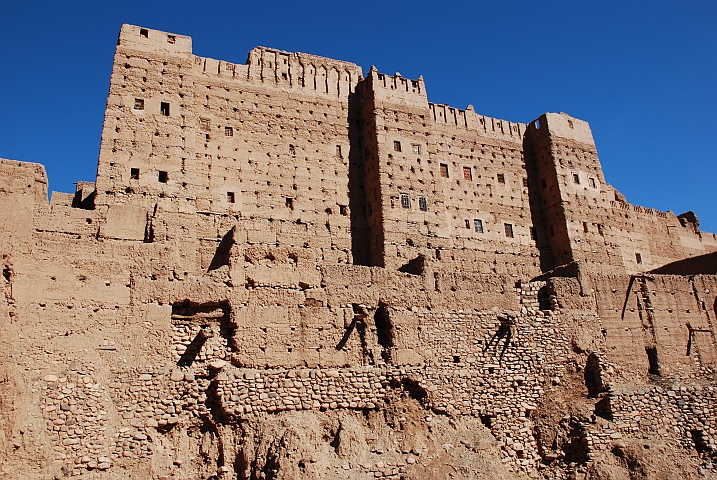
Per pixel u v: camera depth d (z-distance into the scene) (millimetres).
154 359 29562
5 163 30078
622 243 58500
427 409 32844
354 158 50438
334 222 47719
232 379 29719
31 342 27750
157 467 26969
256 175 46312
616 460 33375
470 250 52000
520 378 35594
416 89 52312
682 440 36094
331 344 32562
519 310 37406
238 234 33031
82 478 25328
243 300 31750
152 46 42938
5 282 28000
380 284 34625
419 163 49594
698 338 42406
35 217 31094
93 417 26609
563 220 54281
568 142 57500
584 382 37375
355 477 27922
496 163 56656
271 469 27234
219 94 47250
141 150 39781
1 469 23625
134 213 34281
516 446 33812
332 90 51812
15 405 25031
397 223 46938
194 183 40375
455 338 35062
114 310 29703
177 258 31703
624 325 40031
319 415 30500
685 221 68188
